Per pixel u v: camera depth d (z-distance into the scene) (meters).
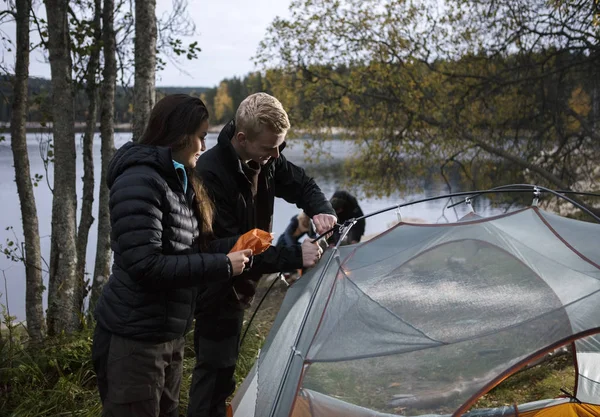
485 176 11.54
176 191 2.26
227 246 2.62
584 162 10.92
